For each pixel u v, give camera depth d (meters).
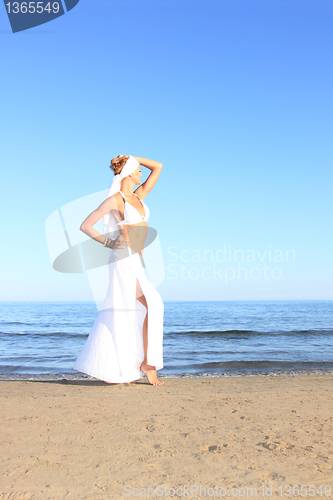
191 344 13.17
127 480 1.82
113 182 4.28
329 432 2.61
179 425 2.79
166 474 1.89
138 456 2.14
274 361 8.52
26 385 4.73
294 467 1.97
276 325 24.39
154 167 4.71
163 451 2.22
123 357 4.32
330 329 20.62
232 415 3.12
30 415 3.05
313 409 3.37
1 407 3.33
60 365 8.26
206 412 3.22
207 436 2.52
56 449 2.26
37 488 1.73
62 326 23.72
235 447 2.29
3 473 1.90
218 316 36.34
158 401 3.64
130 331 4.34
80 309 59.94
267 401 3.72
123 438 2.47
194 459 2.09
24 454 2.17
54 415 3.06
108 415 3.07
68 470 1.94
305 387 4.77
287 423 2.86
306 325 24.22
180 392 4.17
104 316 4.34
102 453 2.19
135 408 3.33
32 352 11.02
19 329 21.06
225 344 13.18
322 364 8.11
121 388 4.35
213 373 6.96
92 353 4.30
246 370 7.37
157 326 4.27
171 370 7.38
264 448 2.27
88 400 3.63
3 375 6.69
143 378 5.20
